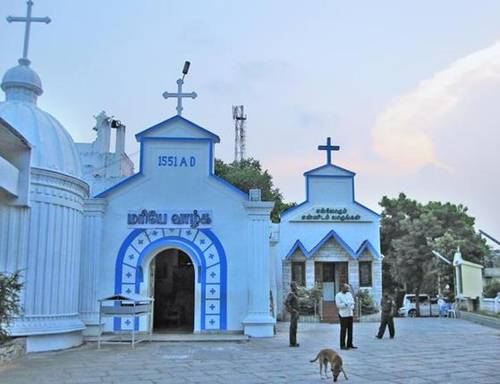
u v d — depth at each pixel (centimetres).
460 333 2112
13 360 1386
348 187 3066
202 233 2059
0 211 1513
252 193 2069
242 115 5578
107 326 1983
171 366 1282
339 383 1060
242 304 2019
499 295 3005
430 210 5341
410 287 5044
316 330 2259
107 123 3772
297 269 2998
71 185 1681
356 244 3005
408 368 1238
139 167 2092
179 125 2120
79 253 1756
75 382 1077
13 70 1753
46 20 1825
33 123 1664
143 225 2055
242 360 1381
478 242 4875
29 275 1550
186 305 2484
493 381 1073
